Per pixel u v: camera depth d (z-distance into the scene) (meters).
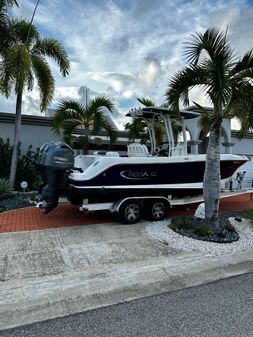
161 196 7.32
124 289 3.70
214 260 4.68
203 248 5.12
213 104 5.92
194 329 2.88
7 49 9.93
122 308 3.28
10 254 4.77
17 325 2.95
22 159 11.66
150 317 3.10
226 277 4.14
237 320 3.04
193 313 3.18
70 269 4.22
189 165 7.63
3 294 3.49
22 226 6.54
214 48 5.47
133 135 12.87
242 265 4.55
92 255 4.79
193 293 3.66
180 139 9.16
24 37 10.57
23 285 3.71
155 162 7.19
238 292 3.69
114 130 11.95
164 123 8.27
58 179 6.73
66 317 3.10
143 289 3.72
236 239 5.59
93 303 3.37
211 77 5.66
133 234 6.00
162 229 6.23
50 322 3.00
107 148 14.03
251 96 5.78
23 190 10.93
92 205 6.79
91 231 6.20
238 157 8.50
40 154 7.63
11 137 12.23
